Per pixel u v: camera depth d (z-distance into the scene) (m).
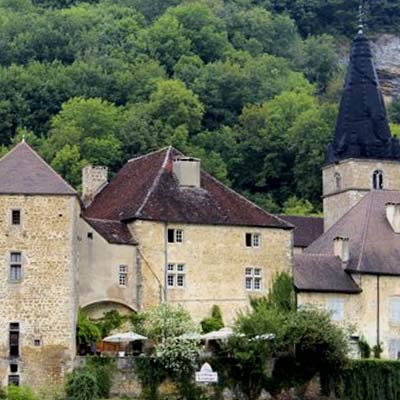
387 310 147.00
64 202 127.75
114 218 141.50
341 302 145.62
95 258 134.88
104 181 154.00
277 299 141.62
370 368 135.12
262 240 142.38
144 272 137.00
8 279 126.31
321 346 131.75
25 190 127.38
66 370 125.62
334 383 133.12
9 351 125.50
